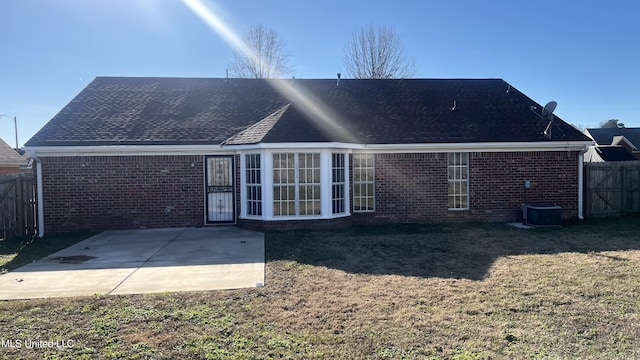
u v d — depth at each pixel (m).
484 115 14.22
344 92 15.56
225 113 13.88
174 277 7.00
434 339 4.51
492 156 13.10
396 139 12.80
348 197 12.51
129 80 15.28
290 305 5.58
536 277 6.77
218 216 12.79
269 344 4.41
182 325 4.90
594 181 13.77
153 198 12.41
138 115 13.30
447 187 13.07
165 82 15.38
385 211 12.95
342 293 6.08
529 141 12.95
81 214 12.12
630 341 4.43
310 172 11.88
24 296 6.03
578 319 5.00
